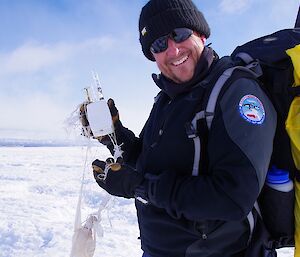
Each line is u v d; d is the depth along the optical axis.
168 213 1.46
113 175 1.49
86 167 1.90
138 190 1.47
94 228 1.85
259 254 1.49
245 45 1.65
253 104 1.34
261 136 1.31
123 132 1.99
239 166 1.28
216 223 1.45
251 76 1.42
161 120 1.61
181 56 1.55
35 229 5.11
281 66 1.45
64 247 4.39
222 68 1.48
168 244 1.54
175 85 1.55
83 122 1.87
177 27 1.55
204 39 1.68
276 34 1.60
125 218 5.75
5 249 4.36
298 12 1.85
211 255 1.48
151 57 1.74
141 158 1.81
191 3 1.60
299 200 1.41
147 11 1.61
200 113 1.42
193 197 1.33
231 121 1.32
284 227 1.46
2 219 5.67
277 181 1.40
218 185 1.29
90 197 6.89
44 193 8.27
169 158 1.52
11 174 11.84
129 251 4.27
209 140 1.38
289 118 1.40
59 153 28.42
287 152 1.43
